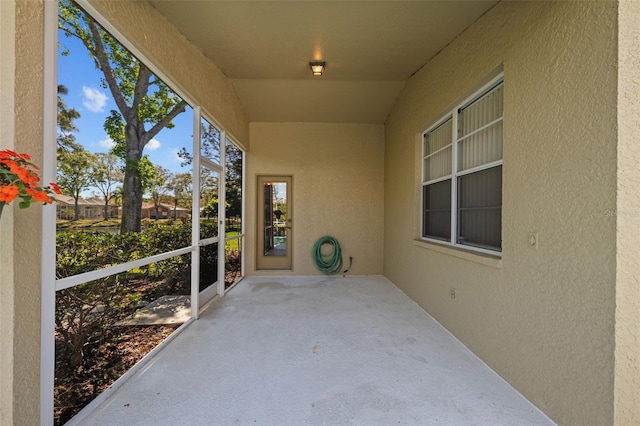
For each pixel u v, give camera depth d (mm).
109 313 2035
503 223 2016
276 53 3207
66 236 1650
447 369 2090
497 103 2330
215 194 3814
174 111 2811
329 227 5316
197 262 3078
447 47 2920
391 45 2986
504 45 2043
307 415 1608
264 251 5445
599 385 1335
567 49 1515
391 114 4844
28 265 1279
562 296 1530
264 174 5277
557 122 1576
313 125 5289
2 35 1180
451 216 2975
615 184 1272
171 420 1562
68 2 1620
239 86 4211
